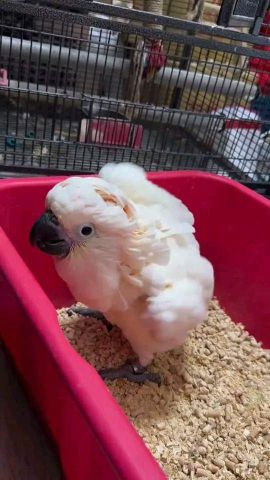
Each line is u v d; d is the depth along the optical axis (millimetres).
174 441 360
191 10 641
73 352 235
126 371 399
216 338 468
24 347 288
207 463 350
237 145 769
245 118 700
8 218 407
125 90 691
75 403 216
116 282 322
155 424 369
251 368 441
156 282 324
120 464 184
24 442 359
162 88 730
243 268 501
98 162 683
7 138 654
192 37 539
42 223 295
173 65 689
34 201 415
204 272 357
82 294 326
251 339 478
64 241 295
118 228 297
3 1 476
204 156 705
